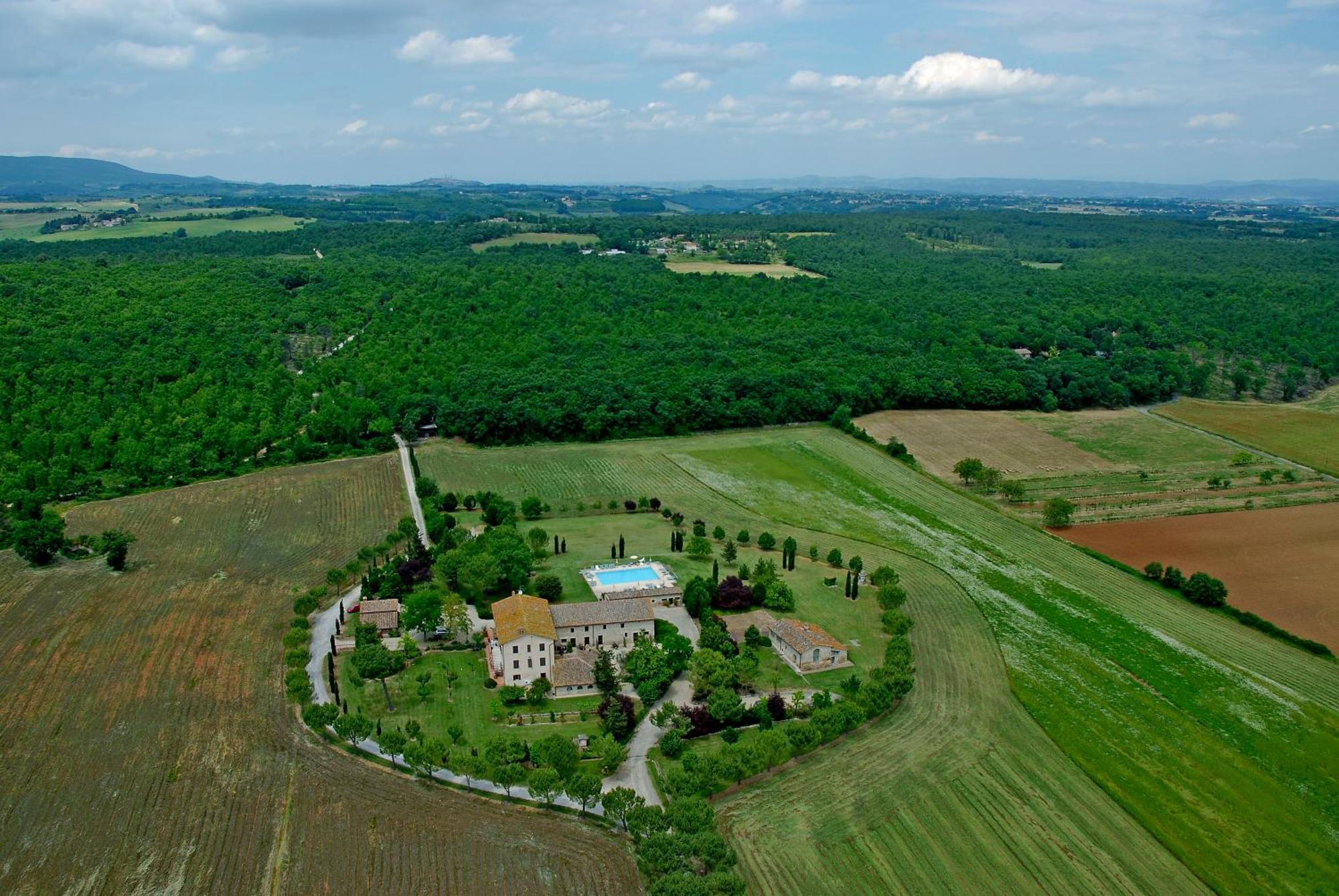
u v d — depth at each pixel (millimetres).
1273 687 141375
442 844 104312
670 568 177250
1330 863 105438
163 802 109625
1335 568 182250
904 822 109688
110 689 133250
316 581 170625
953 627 158375
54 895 95188
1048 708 134250
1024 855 105000
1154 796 115562
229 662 141750
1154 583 176250
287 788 112875
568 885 98688
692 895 92312
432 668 142750
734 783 115938
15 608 157000
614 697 128000
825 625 159125
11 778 113125
